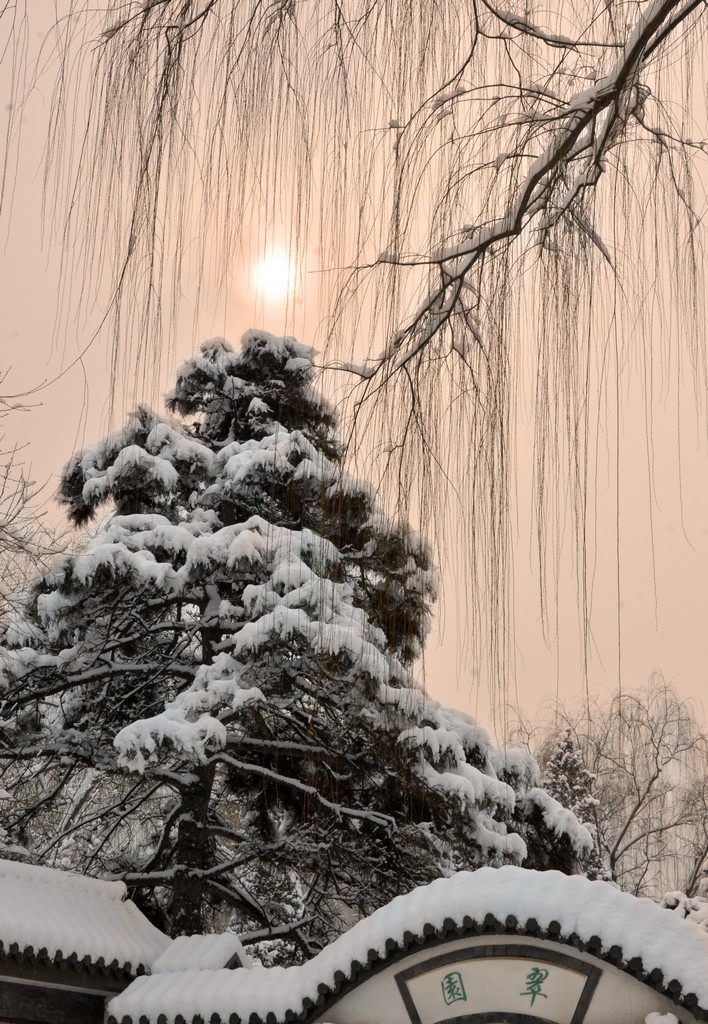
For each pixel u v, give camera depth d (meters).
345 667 7.47
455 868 16.58
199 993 10.45
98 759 17.09
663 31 4.12
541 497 4.31
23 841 17.91
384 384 4.70
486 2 4.46
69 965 11.49
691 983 8.32
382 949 9.24
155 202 4.55
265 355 18.42
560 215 4.58
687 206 4.41
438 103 4.50
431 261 4.57
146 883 16.28
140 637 17.53
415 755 13.78
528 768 17.30
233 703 14.77
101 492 17.89
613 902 8.93
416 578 4.74
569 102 4.38
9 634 17.58
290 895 19.67
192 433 19.83
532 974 8.99
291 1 4.62
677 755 22.84
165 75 4.57
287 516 5.77
